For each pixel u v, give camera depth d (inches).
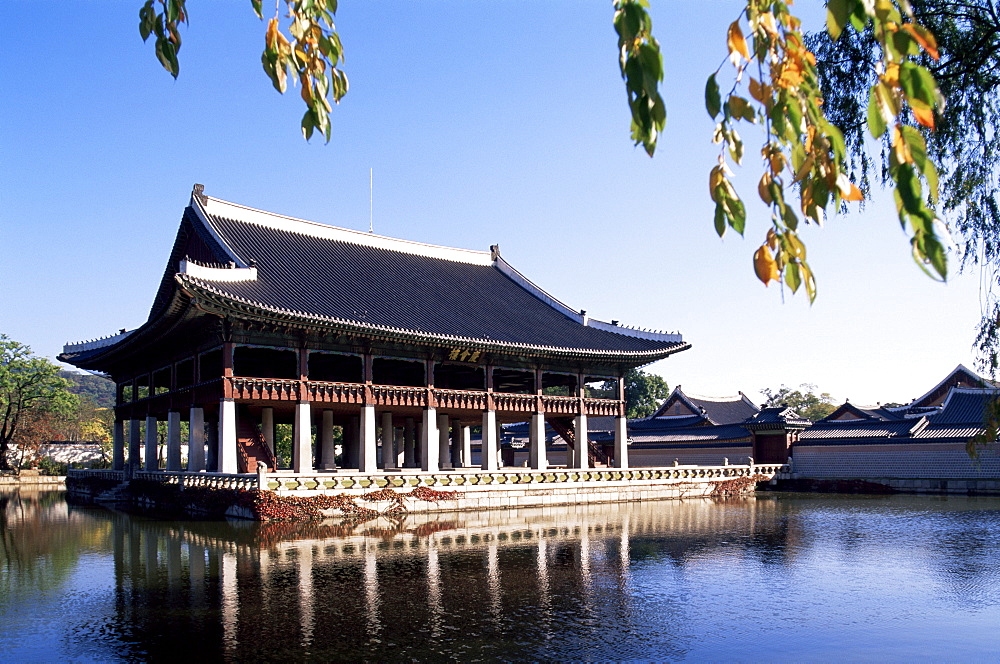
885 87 126.3
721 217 150.8
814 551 1089.4
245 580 860.0
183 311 1619.1
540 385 2138.3
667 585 834.2
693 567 948.6
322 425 2000.5
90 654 585.0
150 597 780.0
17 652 592.7
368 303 1883.6
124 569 956.0
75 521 1609.3
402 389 1840.6
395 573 896.9
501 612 706.8
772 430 2731.3
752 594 791.7
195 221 2001.7
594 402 2244.1
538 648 592.4
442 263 2495.1
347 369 2225.6
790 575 899.4
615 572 909.8
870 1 125.9
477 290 2364.7
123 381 2472.9
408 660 562.3
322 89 202.2
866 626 663.8
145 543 1197.1
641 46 130.8
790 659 570.3
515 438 3740.2
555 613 703.7
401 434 2935.5
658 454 3127.5
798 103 138.9
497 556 1028.5
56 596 797.2
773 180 149.3
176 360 1962.4
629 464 3225.9
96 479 2506.2
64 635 639.8
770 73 141.2
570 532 1310.3
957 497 2191.2
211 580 863.7
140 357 2201.0
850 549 1111.0
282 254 2005.4
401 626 654.5
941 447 2337.6
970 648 597.9
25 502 2283.5
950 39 388.5
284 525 1397.6
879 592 804.0
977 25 386.3
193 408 1766.7
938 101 123.4
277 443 3848.4
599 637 624.1
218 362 2137.1
